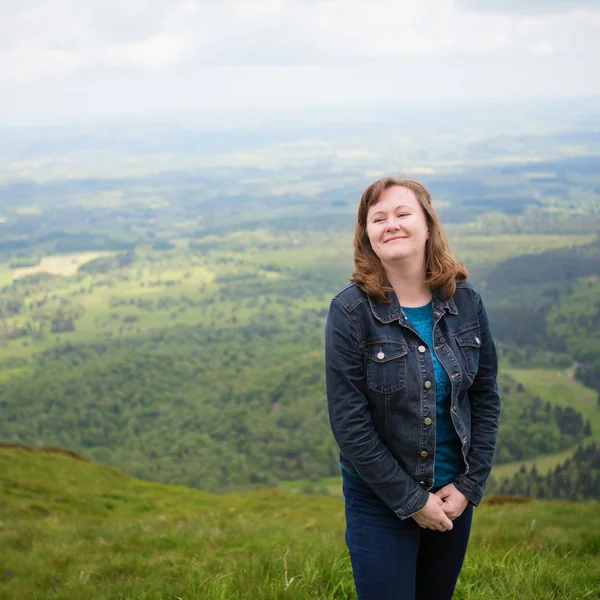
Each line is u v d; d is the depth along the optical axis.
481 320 3.34
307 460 163.50
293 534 10.25
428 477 3.13
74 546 8.77
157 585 5.54
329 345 3.20
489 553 6.18
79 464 29.03
